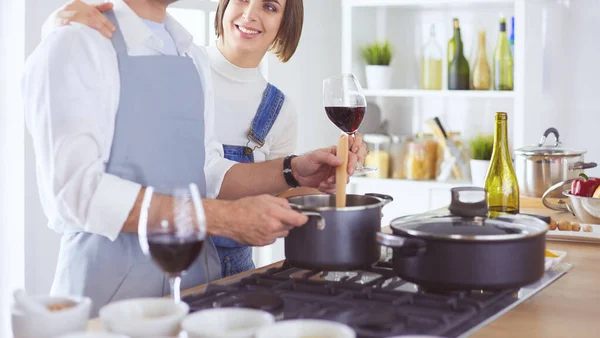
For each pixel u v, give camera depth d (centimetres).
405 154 444
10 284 304
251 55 255
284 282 156
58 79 170
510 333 133
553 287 168
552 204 259
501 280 145
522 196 289
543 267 152
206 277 200
